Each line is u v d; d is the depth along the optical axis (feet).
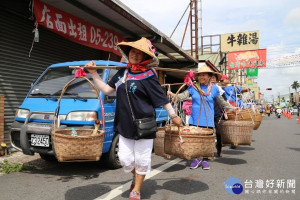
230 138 15.06
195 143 9.84
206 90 14.37
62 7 21.91
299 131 40.06
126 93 8.92
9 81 20.21
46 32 23.54
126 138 9.05
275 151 21.61
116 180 12.94
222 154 20.12
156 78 9.11
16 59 20.77
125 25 27.43
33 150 13.47
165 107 9.29
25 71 21.57
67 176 13.74
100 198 10.41
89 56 28.99
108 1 20.26
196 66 48.26
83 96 14.47
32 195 10.86
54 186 12.01
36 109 14.47
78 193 11.03
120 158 9.16
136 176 9.21
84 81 15.43
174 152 10.34
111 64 16.40
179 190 11.51
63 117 13.57
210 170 15.02
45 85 16.25
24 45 21.45
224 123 15.28
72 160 9.57
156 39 30.71
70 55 26.37
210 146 10.23
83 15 23.89
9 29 20.17
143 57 9.15
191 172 14.53
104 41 25.96
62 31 20.51
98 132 11.59
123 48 9.46
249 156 19.35
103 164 15.16
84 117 13.35
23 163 16.44
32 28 22.20
